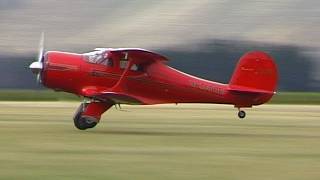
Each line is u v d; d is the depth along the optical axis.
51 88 78.88
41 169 46.47
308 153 57.19
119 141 64.31
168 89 80.25
